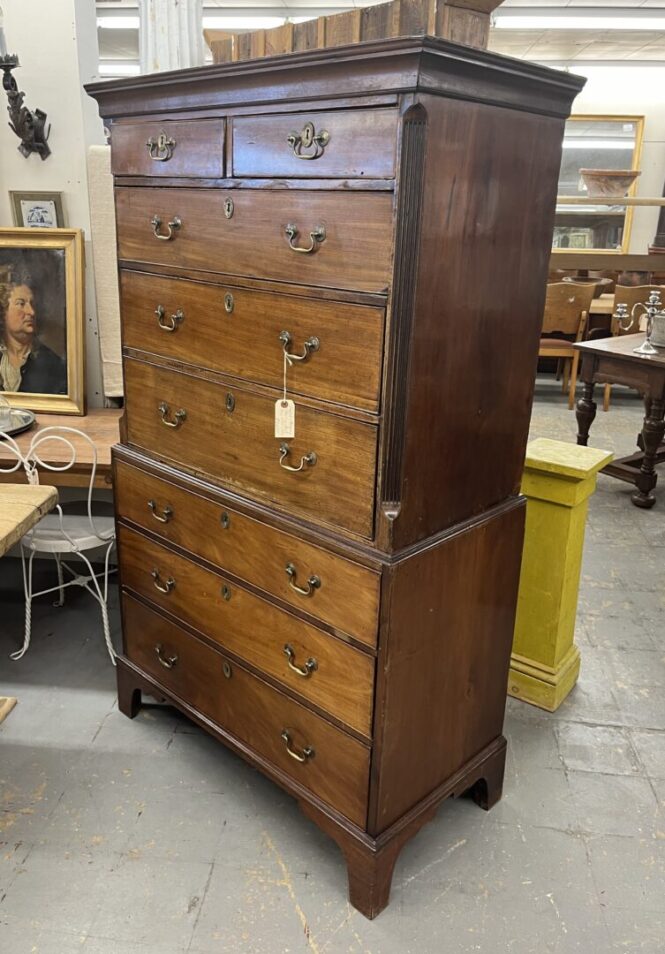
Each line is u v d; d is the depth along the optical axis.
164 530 1.87
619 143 7.91
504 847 1.75
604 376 3.87
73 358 2.71
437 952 1.50
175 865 1.68
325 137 1.25
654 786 1.95
